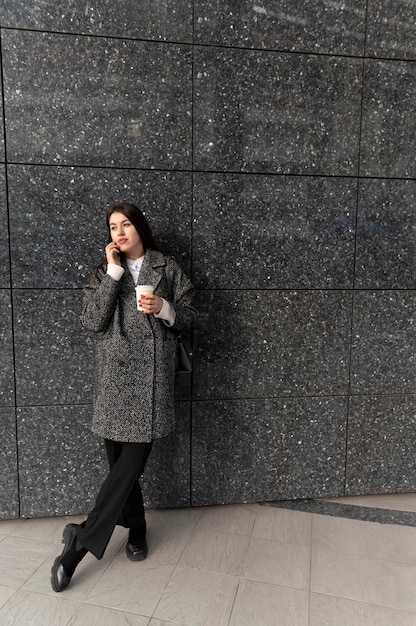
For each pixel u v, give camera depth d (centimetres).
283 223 278
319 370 292
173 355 229
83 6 245
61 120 251
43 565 233
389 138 280
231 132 266
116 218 224
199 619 199
